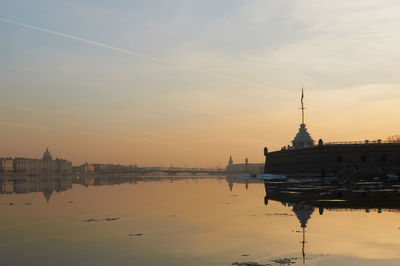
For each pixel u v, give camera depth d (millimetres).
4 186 127688
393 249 22859
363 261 20500
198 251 23281
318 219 33625
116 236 28188
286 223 32250
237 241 25844
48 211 44031
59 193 78125
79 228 31828
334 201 46875
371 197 50781
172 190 83625
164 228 31266
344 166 126375
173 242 25891
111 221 35406
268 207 43719
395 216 34500
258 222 33188
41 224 34219
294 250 23062
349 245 23953
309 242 25000
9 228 32250
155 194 70750
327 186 77750
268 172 185750
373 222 31578
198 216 37812
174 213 40531
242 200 53719
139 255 22484
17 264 20844
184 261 21078
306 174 138875
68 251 23656
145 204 50844
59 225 33531
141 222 34562
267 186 88688
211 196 62781
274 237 26766
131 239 27047
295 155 150500
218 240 26312
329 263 20219
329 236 26594
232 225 32031
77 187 109375
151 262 20953
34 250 24000
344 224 30922
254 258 21453
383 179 108500
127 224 33531
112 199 60000
